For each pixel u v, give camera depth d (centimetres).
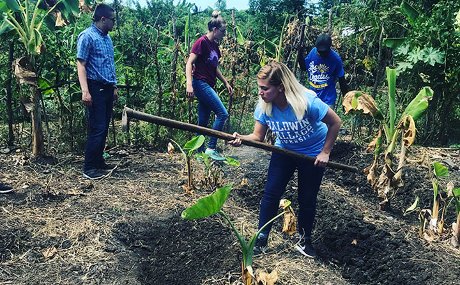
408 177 581
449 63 749
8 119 604
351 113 506
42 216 424
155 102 702
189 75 571
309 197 377
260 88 333
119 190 500
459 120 864
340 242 416
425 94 478
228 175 582
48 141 608
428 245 425
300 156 357
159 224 429
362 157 637
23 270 347
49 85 608
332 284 353
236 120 838
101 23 503
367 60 811
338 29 872
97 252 377
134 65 704
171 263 367
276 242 405
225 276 340
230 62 809
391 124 502
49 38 604
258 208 489
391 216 497
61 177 525
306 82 846
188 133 697
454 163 666
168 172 571
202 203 270
